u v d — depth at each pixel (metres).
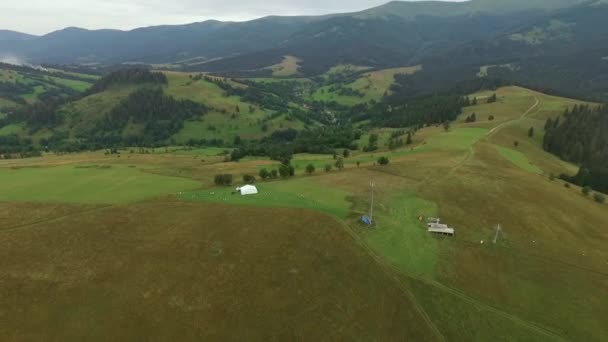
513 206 82.69
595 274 61.84
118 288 50.16
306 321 46.81
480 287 56.38
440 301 52.78
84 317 45.00
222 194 86.12
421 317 49.81
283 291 51.41
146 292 49.66
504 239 69.56
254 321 46.03
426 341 46.62
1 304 46.38
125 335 42.78
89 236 63.25
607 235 76.81
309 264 57.31
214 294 50.03
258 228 66.81
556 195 93.06
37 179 100.06
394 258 60.97
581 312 53.16
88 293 49.00
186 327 44.41
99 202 79.62
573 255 67.19
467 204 82.38
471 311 51.59
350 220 72.06
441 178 98.00
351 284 54.06
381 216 74.62
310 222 69.44
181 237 63.31
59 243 60.84
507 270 60.91
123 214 72.19
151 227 66.94
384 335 46.47
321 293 51.78
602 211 91.69
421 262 60.53
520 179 100.69
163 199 82.19
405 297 52.69
